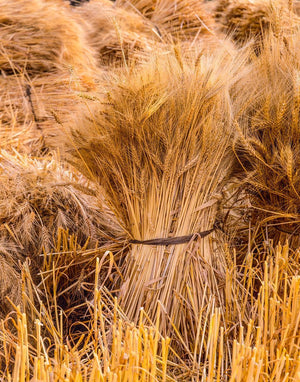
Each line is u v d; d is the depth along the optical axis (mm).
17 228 2404
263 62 2332
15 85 3268
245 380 1840
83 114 2270
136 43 3836
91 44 3896
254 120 2201
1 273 2279
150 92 2135
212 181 2209
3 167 2586
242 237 2449
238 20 4133
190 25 4426
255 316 2135
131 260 2223
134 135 2150
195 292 2178
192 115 2109
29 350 2135
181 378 2047
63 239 2391
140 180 2143
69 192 2514
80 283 2320
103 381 1777
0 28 3412
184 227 2178
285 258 2174
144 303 2170
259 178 2252
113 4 4719
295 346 1931
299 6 3896
